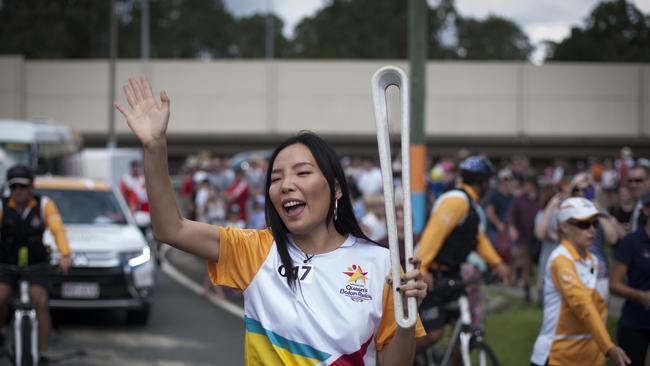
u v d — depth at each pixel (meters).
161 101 3.43
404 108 3.29
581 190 8.12
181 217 3.47
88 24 81.75
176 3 92.69
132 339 10.41
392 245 3.25
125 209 12.24
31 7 81.44
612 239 7.93
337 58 80.75
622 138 43.00
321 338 3.40
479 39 85.12
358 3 84.19
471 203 6.99
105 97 44.66
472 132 44.34
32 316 7.97
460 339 7.08
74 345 10.00
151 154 3.39
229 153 45.34
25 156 17.89
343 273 3.46
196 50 90.88
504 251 13.16
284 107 44.94
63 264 8.47
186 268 18.19
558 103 43.78
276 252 3.51
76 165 21.91
